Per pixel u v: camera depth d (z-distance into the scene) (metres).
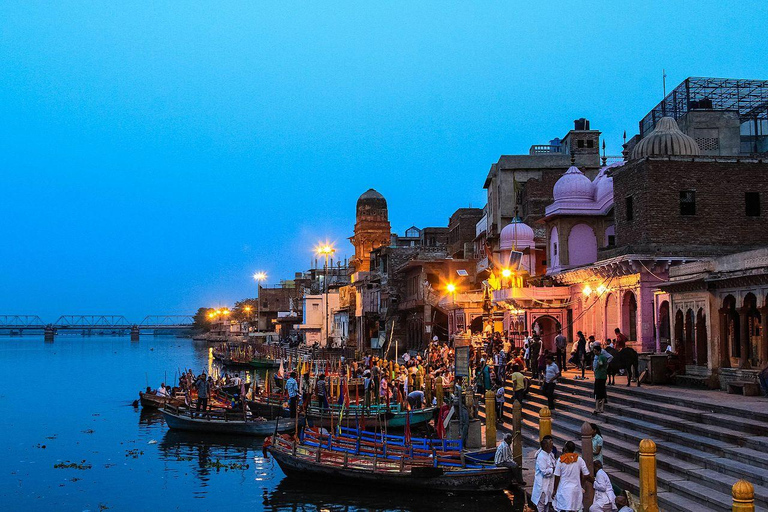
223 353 105.75
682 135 33.44
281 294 138.62
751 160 30.70
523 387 27.14
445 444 21.78
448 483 20.62
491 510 19.09
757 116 45.12
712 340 23.34
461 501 20.14
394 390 35.50
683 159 30.52
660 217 30.30
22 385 65.94
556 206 40.66
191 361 110.06
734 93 45.59
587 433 16.00
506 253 50.44
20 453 30.69
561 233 40.53
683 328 25.41
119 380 72.31
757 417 17.31
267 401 36.84
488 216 66.31
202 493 23.53
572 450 14.57
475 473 20.36
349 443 23.52
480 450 22.14
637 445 18.98
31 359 119.38
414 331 64.81
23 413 44.06
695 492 15.13
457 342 39.72
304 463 23.03
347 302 88.00
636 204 31.31
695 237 30.33
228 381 49.19
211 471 26.69
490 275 52.25
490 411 22.70
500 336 39.72
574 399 25.56
